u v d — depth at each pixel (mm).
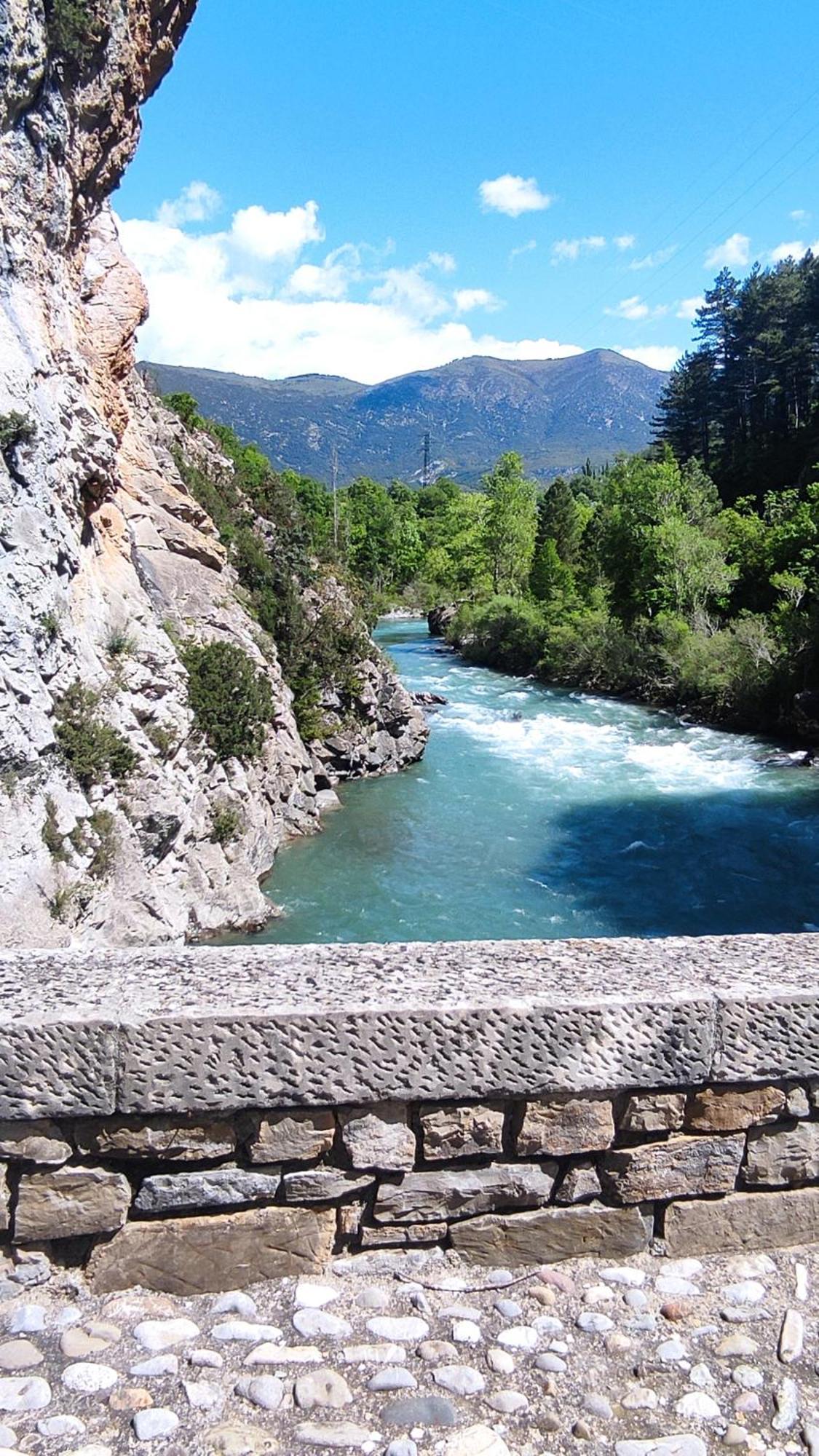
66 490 10891
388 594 76438
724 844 17844
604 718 31531
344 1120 2988
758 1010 3139
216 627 17609
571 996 3072
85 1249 2949
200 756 14359
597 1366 2771
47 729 9578
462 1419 2576
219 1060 2857
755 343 63375
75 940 9172
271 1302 2926
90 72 11062
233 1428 2508
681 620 37250
